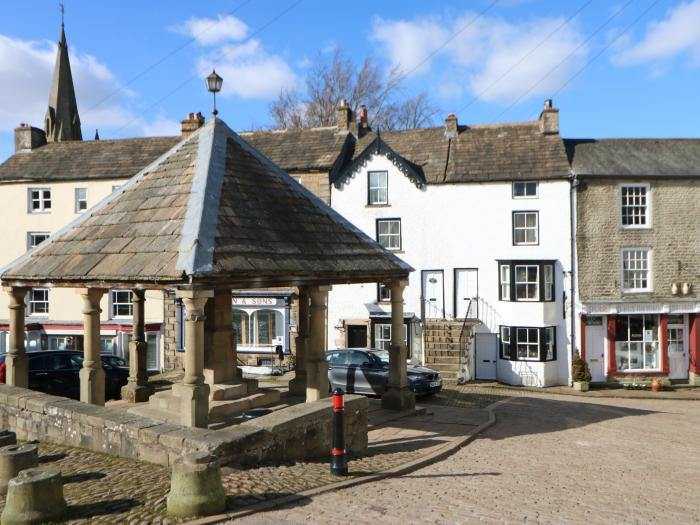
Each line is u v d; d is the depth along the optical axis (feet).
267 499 21.79
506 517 21.74
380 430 38.83
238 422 33.53
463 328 79.87
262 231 33.04
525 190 84.38
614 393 77.25
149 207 34.50
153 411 34.37
